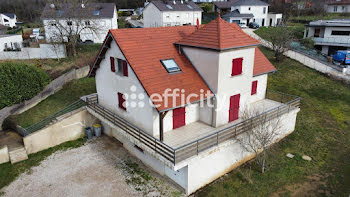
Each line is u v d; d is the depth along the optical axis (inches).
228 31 589.9
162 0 2105.1
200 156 501.7
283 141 725.3
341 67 1216.8
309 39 1595.7
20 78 926.4
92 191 548.4
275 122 666.8
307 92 1040.8
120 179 584.4
